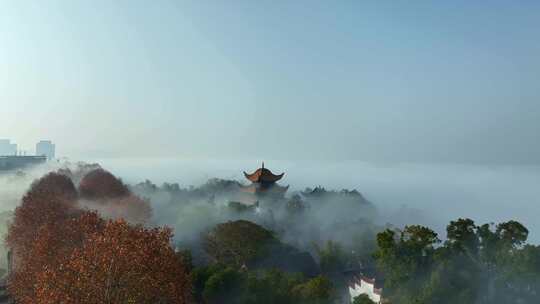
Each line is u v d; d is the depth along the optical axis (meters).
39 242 51.09
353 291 72.88
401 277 55.34
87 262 39.22
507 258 51.53
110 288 38.94
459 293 49.72
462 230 55.69
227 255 85.62
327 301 55.69
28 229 64.38
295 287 57.12
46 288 38.25
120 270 39.41
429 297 50.03
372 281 67.50
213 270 65.62
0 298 57.06
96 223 55.19
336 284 83.19
